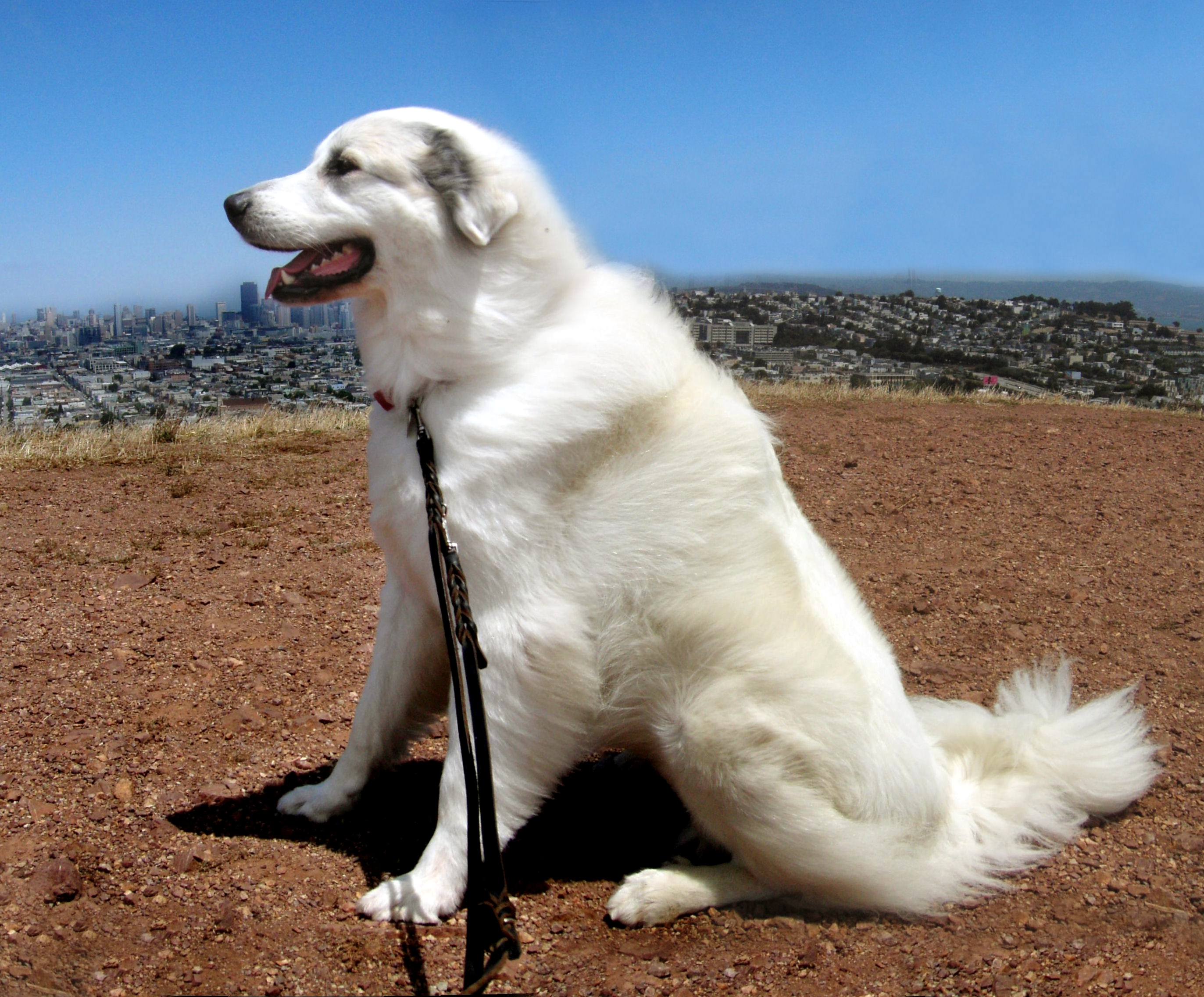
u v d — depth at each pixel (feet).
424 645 4.76
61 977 3.85
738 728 4.27
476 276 4.28
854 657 4.56
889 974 4.12
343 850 4.71
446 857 4.33
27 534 8.57
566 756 4.47
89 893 4.28
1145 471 12.60
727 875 4.54
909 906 4.45
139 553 8.15
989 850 4.75
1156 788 5.38
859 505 10.52
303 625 6.90
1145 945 4.25
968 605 7.61
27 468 11.13
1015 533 9.55
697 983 4.04
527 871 4.77
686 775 4.42
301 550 8.42
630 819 5.25
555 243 4.45
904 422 16.19
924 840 4.58
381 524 4.51
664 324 4.70
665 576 4.35
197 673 6.15
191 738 5.48
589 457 4.33
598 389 4.30
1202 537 9.51
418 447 4.31
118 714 5.63
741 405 4.75
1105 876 4.68
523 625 4.27
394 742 4.96
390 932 4.21
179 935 4.11
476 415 4.25
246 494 10.29
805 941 4.31
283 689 6.05
